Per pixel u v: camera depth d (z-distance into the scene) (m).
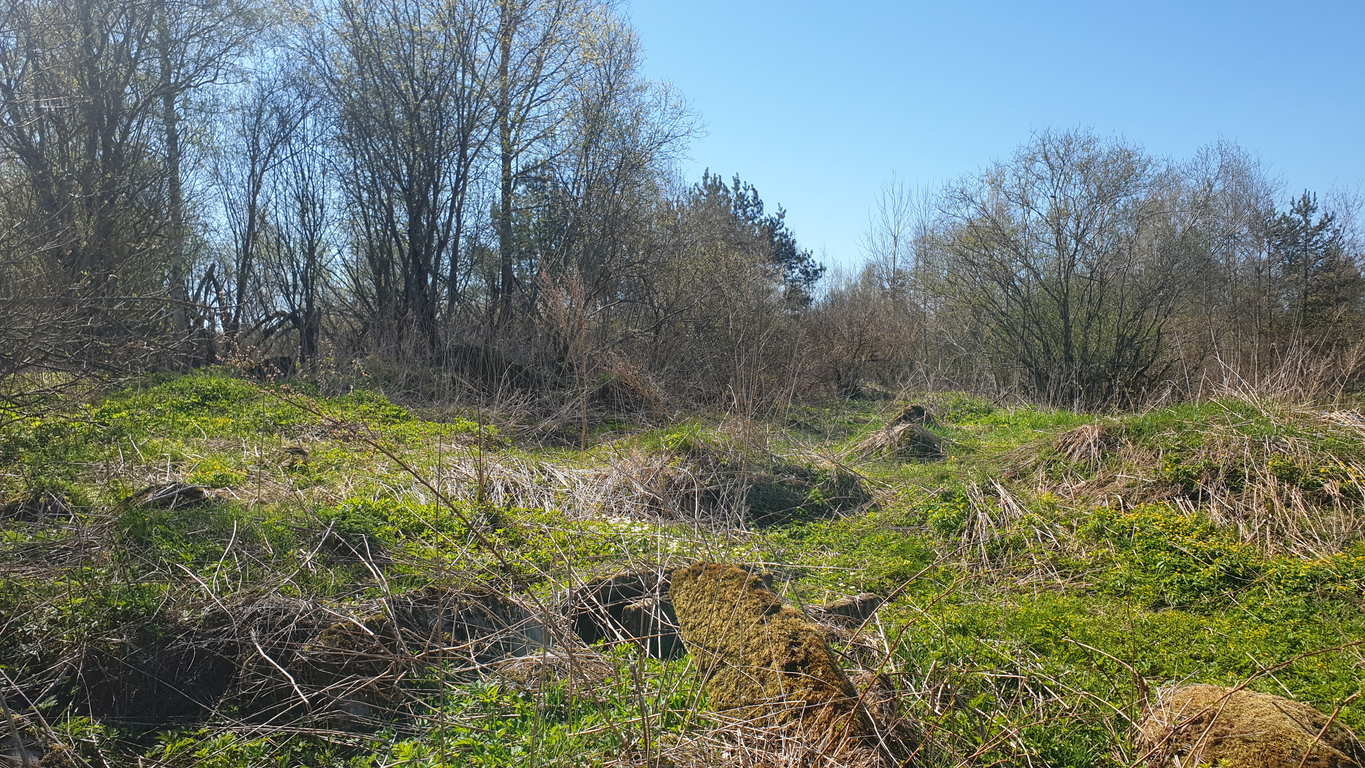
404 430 11.77
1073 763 4.12
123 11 14.95
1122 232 20.69
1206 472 8.73
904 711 4.28
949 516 8.63
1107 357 20.86
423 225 19.77
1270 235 23.34
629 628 6.19
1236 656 5.43
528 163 20.84
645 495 9.27
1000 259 21.30
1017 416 16.33
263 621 5.49
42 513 6.67
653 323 19.81
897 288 27.08
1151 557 7.35
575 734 4.35
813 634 4.44
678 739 4.19
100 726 4.60
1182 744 3.86
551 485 9.41
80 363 6.65
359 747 4.71
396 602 6.02
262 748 4.56
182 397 11.75
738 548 7.97
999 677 5.00
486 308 20.17
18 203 10.19
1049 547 7.85
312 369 16.20
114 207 12.91
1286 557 7.18
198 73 16.52
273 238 21.58
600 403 15.57
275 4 17.45
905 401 18.69
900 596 6.91
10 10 12.48
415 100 19.03
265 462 9.38
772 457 10.75
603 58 20.55
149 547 6.21
